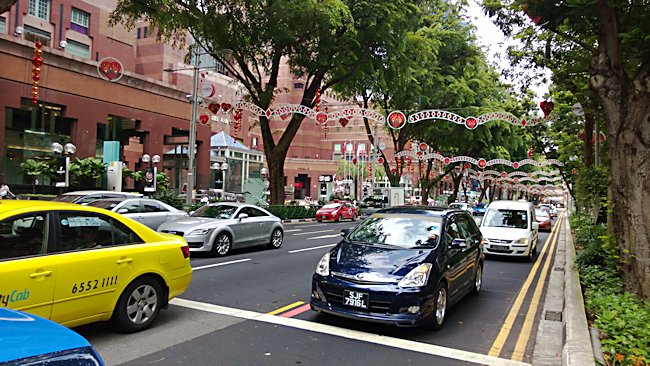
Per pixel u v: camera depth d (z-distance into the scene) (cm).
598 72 728
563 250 1695
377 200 4272
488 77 3450
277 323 630
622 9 798
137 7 1847
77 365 225
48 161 2748
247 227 1335
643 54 772
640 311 577
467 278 790
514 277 1105
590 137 1834
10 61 2533
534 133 3625
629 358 451
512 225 1484
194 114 2358
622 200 714
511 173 4750
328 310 605
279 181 2755
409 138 3703
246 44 2105
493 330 643
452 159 3403
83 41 4409
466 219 880
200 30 1998
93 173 2428
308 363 490
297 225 2714
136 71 6028
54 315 474
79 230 520
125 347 518
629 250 704
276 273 1012
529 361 521
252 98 2523
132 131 3478
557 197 12725
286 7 1811
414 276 593
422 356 525
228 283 889
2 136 2506
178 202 2461
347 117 1959
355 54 2148
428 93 2859
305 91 2464
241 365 479
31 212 479
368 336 587
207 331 587
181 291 631
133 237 576
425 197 4203
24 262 452
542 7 800
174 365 472
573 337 519
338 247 700
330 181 6356
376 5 1961
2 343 210
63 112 2833
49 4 4044
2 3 978
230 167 4525
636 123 694
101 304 522
